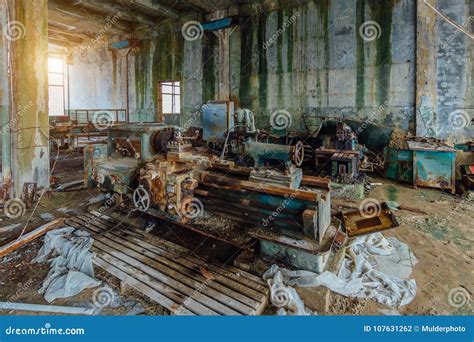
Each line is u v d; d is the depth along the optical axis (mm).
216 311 1732
